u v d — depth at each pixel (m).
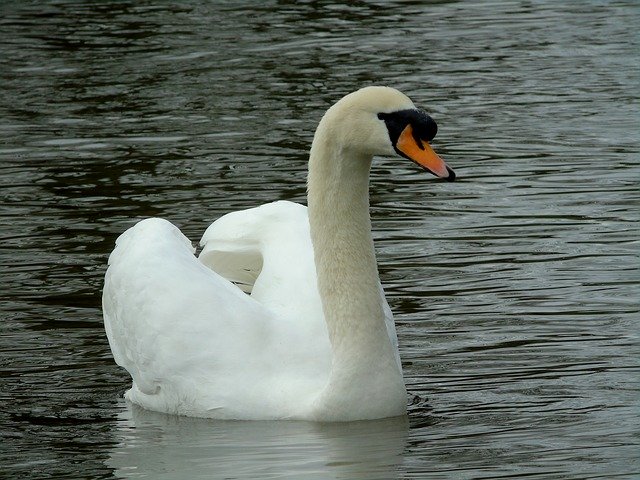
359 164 11.28
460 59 28.75
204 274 12.39
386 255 16.09
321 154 11.34
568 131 22.36
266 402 11.52
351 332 11.30
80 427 11.46
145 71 28.08
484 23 32.94
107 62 29.06
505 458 10.16
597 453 10.20
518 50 29.56
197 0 36.94
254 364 11.71
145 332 12.09
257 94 25.75
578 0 35.88
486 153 21.12
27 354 13.23
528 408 11.42
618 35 30.91
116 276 12.60
